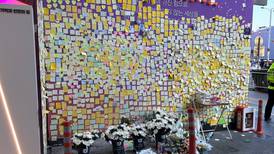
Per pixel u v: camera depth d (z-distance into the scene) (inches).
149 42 209.2
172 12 214.4
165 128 182.5
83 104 193.9
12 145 90.7
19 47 88.1
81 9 187.6
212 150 190.5
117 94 203.2
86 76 193.2
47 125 183.8
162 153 168.1
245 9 243.6
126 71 204.1
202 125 230.5
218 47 235.3
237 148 195.6
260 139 217.5
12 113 89.5
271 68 276.2
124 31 200.5
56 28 181.8
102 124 200.4
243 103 251.9
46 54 179.5
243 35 245.6
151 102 213.9
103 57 196.9
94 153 178.7
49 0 178.5
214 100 219.1
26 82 89.9
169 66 217.6
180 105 224.1
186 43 221.8
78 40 188.7
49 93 183.0
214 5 229.3
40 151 94.7
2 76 87.5
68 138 129.2
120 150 173.2
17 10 87.0
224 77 240.5
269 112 277.4
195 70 227.5
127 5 199.8
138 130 179.8
